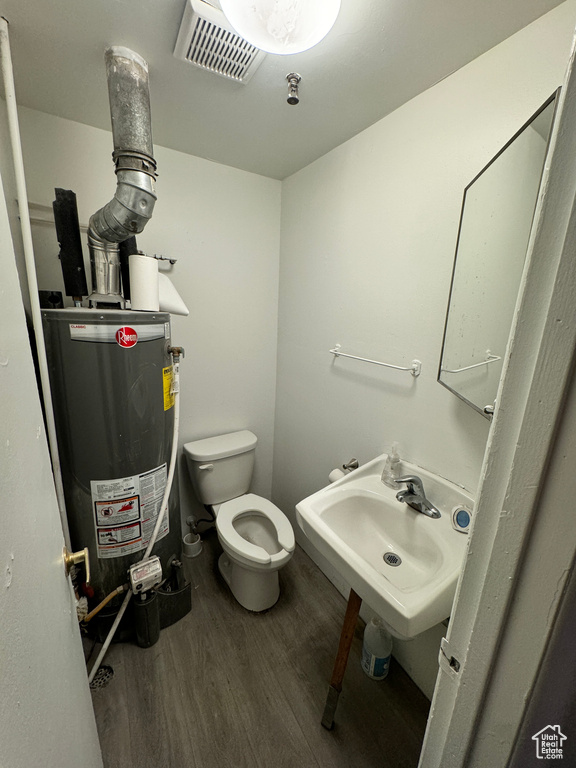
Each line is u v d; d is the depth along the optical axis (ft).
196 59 2.98
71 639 1.93
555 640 1.09
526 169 2.20
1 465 1.09
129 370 3.61
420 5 2.38
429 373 3.54
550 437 0.99
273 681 3.89
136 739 3.32
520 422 1.07
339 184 4.57
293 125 4.04
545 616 1.08
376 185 3.99
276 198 5.91
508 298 2.38
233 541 4.60
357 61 2.95
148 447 3.93
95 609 3.79
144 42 2.83
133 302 3.77
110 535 3.86
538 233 0.98
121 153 3.11
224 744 3.30
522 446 1.06
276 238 6.08
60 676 1.60
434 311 3.44
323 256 5.02
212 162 5.15
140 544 4.08
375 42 2.72
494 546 1.18
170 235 5.05
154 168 3.34
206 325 5.73
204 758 3.18
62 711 1.58
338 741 3.35
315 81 3.22
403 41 2.71
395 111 3.66
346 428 4.88
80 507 3.73
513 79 2.62
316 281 5.23
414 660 3.90
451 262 3.23
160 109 3.75
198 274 5.43
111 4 2.47
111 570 3.98
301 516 3.28
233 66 3.04
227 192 5.39
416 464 3.79
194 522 6.02
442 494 3.41
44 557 1.50
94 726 2.43
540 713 1.19
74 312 3.28
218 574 5.56
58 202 3.49
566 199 0.90
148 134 3.21
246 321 6.13
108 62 2.94
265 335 6.43
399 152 3.66
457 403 3.27
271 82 3.26
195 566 5.75
